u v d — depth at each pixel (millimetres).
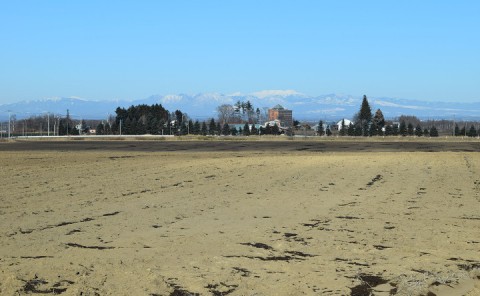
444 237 11578
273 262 9289
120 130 135500
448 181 23219
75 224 12781
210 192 19078
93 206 15586
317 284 7992
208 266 8945
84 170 27984
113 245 10570
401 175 25766
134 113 152500
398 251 10234
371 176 25219
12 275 8141
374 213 14797
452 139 99688
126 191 19172
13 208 15094
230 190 19703
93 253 9844
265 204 16281
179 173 26422
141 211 14758
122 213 14406
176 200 16969
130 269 8664
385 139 98812
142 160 36438
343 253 10031
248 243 10859
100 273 8406
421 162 33812
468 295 7586
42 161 35219
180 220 13461
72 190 19344
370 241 11125
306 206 15961
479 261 9547
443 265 9219
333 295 7488
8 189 19516
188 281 8039
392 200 17375
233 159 36625
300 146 64062
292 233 11938
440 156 39688
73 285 7742
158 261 9266
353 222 13391
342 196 18281
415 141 86625
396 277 8344
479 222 13469
